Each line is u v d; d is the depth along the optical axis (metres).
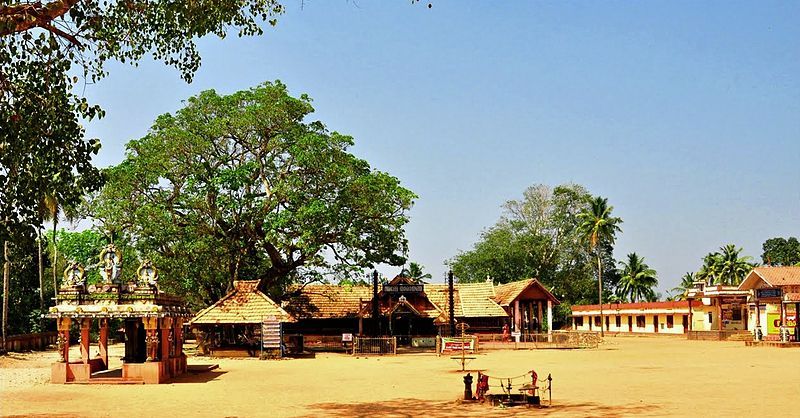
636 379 27.89
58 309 27.78
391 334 52.06
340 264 48.66
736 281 97.50
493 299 61.09
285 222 44.84
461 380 28.70
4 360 39.81
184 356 33.09
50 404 21.56
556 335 54.81
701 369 32.44
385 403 21.28
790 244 115.12
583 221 85.81
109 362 38.44
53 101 14.38
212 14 16.50
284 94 47.72
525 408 19.69
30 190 14.34
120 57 16.56
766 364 35.00
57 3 14.03
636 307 84.00
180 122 46.88
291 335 47.69
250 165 46.81
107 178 15.89
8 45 14.11
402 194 49.25
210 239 45.12
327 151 47.84
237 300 44.66
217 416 18.88
